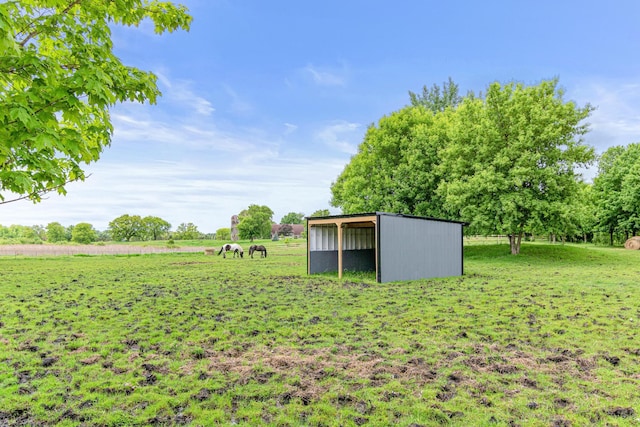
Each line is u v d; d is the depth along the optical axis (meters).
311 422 2.95
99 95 2.42
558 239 40.62
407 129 25.41
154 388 3.62
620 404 3.24
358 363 4.27
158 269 16.58
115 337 5.42
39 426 2.90
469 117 22.28
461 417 3.01
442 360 4.36
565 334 5.48
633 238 27.70
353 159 29.06
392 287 10.52
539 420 2.96
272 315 6.82
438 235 13.62
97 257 25.98
